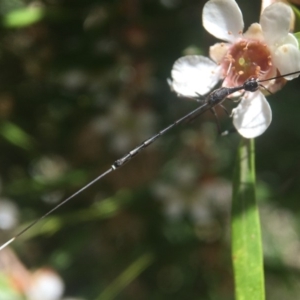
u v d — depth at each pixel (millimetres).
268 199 70
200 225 76
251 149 45
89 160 76
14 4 66
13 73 72
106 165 74
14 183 73
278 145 68
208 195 73
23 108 74
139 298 79
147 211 74
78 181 72
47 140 76
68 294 76
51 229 73
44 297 63
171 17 66
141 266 72
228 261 75
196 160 74
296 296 83
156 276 78
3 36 69
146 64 69
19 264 65
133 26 67
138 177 74
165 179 73
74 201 75
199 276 77
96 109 75
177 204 73
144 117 73
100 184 75
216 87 47
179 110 71
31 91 73
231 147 73
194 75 45
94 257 78
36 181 72
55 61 70
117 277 74
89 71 72
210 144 73
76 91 73
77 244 75
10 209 75
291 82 65
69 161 77
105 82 73
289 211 75
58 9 65
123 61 70
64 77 72
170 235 75
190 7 66
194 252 76
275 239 86
